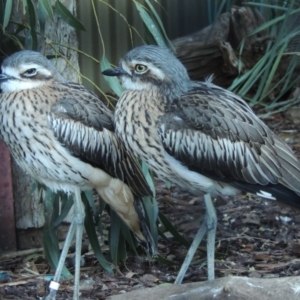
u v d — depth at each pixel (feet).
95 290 20.63
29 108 19.45
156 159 19.66
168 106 19.35
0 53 24.16
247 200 27.84
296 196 20.15
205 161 19.49
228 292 17.19
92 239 22.35
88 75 41.42
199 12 44.37
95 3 41.27
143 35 42.39
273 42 38.01
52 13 21.79
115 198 21.02
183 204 28.19
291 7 36.86
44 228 22.30
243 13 37.86
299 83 39.04
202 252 23.31
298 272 21.29
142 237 21.77
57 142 19.67
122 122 19.54
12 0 23.71
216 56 38.37
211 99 19.71
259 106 38.86
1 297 20.18
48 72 19.95
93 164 20.29
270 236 24.56
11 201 24.29
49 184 20.63
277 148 20.27
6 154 23.89
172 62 19.47
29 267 22.79
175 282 20.07
